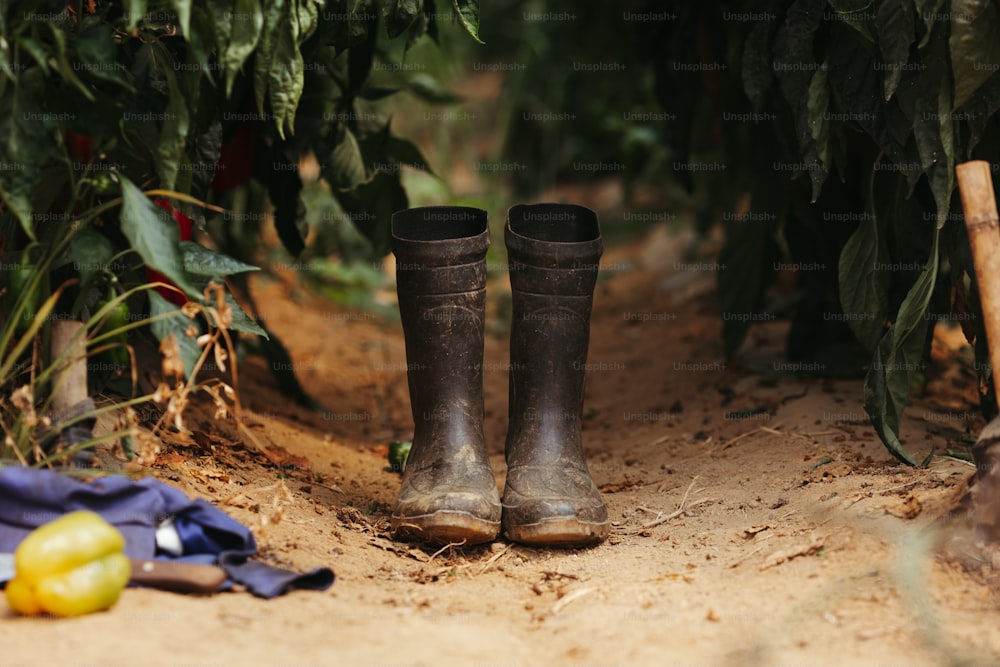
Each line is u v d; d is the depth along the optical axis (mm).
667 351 4051
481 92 8586
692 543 2154
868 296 2500
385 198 3184
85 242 1927
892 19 2133
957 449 2539
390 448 2889
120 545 1655
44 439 1895
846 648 1564
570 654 1605
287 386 3371
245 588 1771
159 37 2131
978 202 1907
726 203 3852
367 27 2689
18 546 1705
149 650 1494
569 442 2287
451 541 2188
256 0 1931
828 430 2764
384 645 1593
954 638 1579
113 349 2117
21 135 1838
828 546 1933
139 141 2135
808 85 2324
